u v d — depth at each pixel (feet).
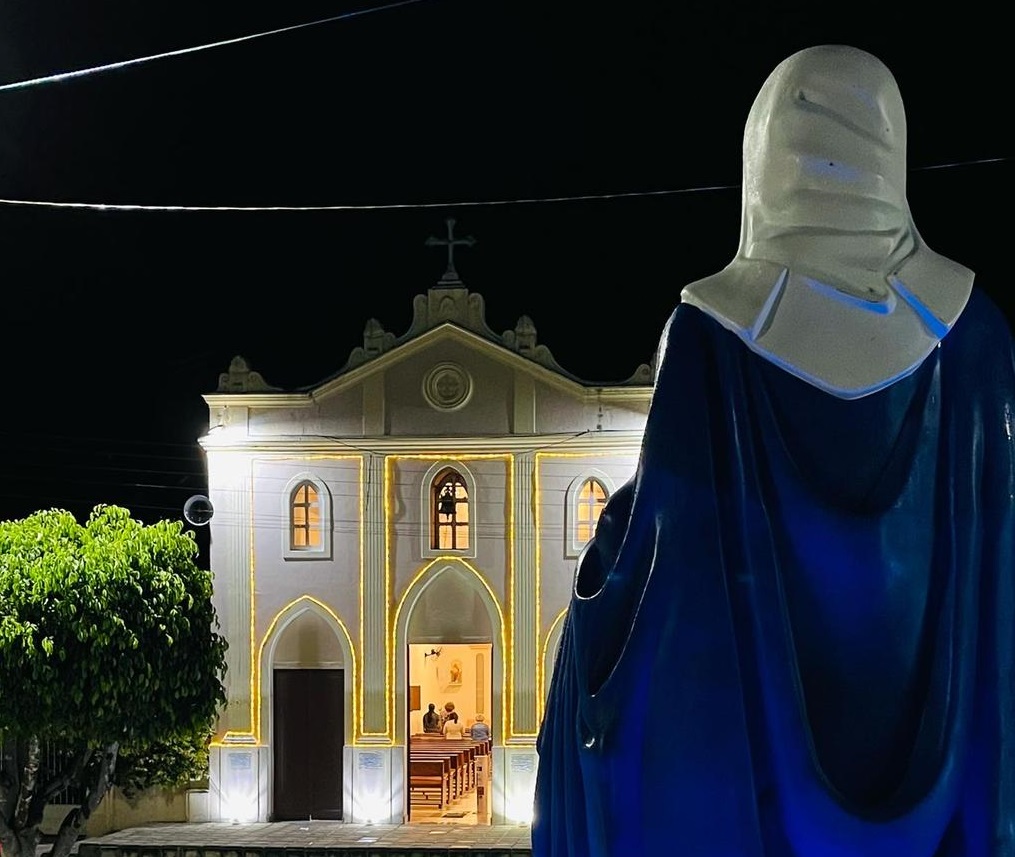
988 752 14.21
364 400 118.83
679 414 14.69
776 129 15.31
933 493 14.61
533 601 117.19
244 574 118.83
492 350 117.70
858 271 14.83
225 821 116.57
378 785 116.78
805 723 13.96
